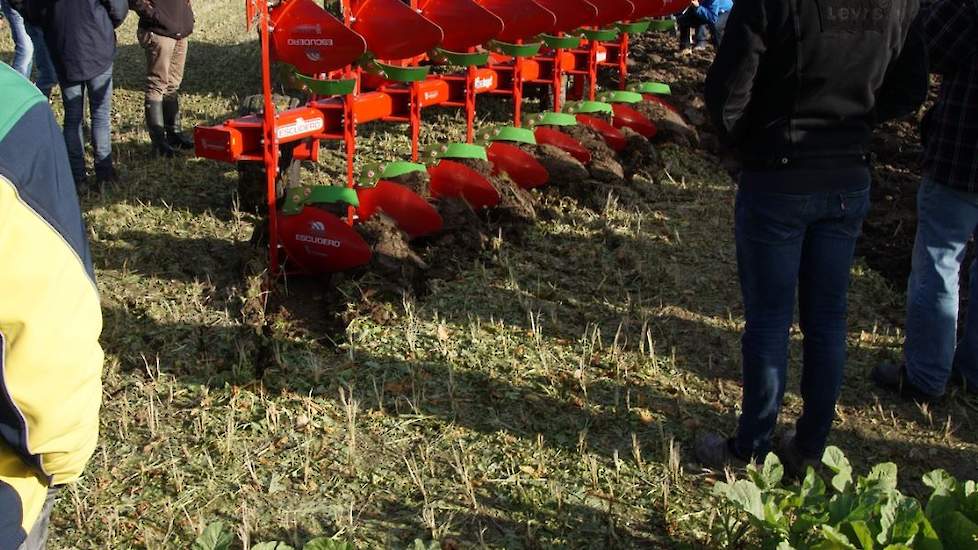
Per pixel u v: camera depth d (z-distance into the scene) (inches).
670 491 129.3
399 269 191.5
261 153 190.5
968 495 102.3
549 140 277.3
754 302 122.7
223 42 507.2
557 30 292.4
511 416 147.6
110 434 138.3
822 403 125.0
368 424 143.9
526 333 176.4
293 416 144.5
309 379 156.3
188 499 123.6
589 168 274.4
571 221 239.5
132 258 202.4
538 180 253.1
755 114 115.6
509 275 203.2
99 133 246.4
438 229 210.8
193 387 152.4
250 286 183.6
